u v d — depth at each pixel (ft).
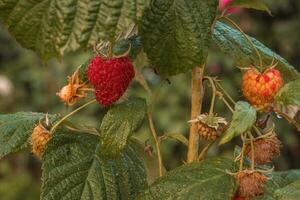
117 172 1.75
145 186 1.77
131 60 1.72
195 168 1.64
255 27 4.91
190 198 1.60
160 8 1.59
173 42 1.59
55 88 5.24
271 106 1.68
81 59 4.99
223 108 4.50
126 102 1.68
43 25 1.47
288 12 4.98
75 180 1.71
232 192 1.60
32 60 5.37
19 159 5.27
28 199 4.98
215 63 4.66
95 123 4.84
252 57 1.79
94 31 1.45
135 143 1.80
